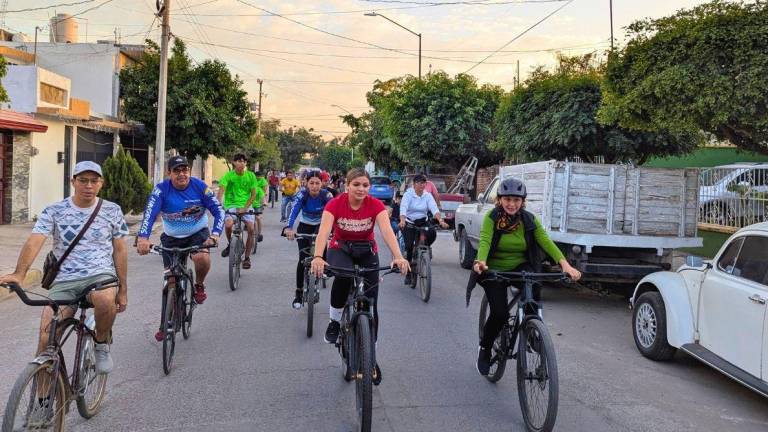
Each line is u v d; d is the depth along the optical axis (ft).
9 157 56.85
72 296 14.06
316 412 15.60
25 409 11.80
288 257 42.22
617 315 27.76
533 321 14.69
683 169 28.89
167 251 19.08
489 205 36.09
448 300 29.63
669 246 28.53
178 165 20.53
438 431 14.65
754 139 25.90
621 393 17.61
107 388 17.06
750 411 16.55
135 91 82.02
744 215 39.11
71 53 85.87
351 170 16.17
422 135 83.87
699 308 19.06
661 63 25.34
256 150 149.18
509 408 16.17
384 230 16.05
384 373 18.74
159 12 63.93
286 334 22.90
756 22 22.98
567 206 28.50
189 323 21.79
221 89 84.23
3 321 24.21
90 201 14.33
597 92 43.50
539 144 47.65
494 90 86.28
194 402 16.15
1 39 93.71
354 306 15.87
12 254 38.86
